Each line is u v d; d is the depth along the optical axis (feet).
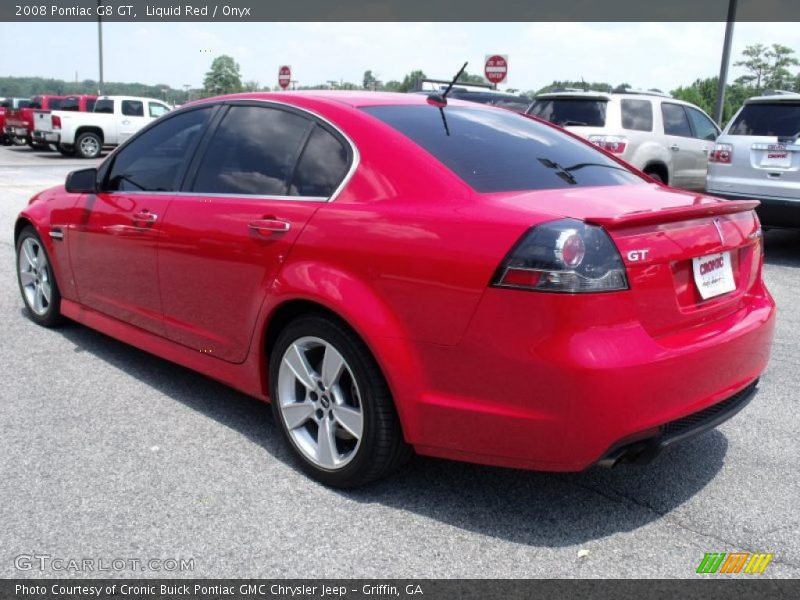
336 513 10.03
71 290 16.28
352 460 10.22
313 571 8.80
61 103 85.40
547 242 8.51
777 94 28.04
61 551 9.09
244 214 11.59
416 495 10.53
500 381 8.86
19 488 10.49
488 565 8.98
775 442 12.39
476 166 10.41
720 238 10.05
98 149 75.56
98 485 10.62
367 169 10.52
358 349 9.93
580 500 10.48
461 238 9.09
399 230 9.64
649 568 8.96
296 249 10.68
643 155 35.53
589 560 9.11
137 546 9.22
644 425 8.82
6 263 25.04
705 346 9.38
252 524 9.73
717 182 28.53
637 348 8.71
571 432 8.60
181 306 12.96
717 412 10.00
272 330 11.55
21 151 84.07
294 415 11.04
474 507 10.24
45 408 13.24
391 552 9.19
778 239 32.76
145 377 14.84
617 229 8.80
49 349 16.38
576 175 11.26
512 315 8.66
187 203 12.73
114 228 14.25
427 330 9.29
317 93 12.32
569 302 8.41
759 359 10.68
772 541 9.57
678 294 9.48
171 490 10.53
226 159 12.59
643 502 10.46
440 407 9.32
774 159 27.04
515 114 13.52
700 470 11.41
